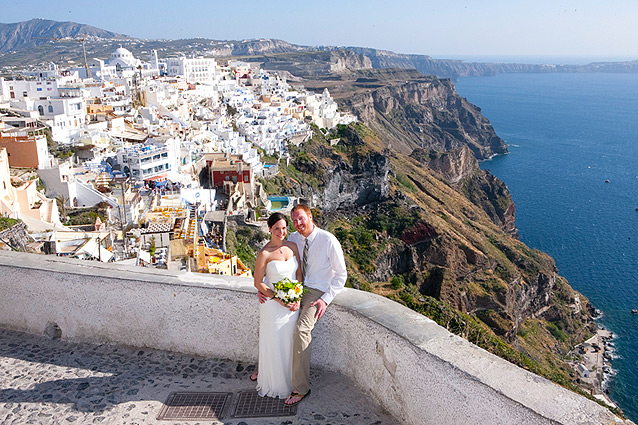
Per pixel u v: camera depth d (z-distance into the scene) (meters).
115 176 53.72
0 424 6.36
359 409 6.55
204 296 7.66
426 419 5.75
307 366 6.77
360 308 6.80
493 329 72.25
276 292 6.51
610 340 73.88
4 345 8.21
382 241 87.75
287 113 120.88
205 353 7.87
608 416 4.45
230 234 52.09
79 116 70.94
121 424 6.36
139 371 7.50
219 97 124.06
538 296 86.00
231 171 66.00
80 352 8.03
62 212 40.41
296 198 81.88
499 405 4.88
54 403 6.77
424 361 5.68
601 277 94.44
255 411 6.60
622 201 141.50
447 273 81.19
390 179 114.38
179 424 6.36
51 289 8.30
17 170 44.31
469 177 151.62
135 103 90.44
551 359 67.25
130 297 7.96
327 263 6.99
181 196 51.06
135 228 37.09
